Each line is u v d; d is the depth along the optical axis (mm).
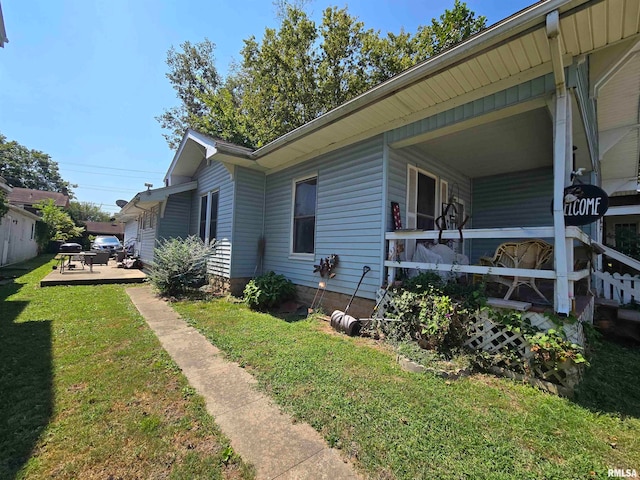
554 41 2443
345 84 13914
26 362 2998
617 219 10266
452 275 4012
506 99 3385
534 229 3090
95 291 7059
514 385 2756
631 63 4000
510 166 6258
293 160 6477
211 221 8367
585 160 5074
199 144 7672
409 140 4406
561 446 1901
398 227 4695
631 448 1905
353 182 5105
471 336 3314
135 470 1650
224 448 1836
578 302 3801
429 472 1652
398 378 2814
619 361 3477
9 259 13055
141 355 3264
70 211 34219
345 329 4230
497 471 1672
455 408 2311
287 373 2875
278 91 13492
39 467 1647
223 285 7223
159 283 6777
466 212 7004
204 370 2951
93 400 2340
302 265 6121
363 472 1659
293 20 13164
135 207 10602
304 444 1886
